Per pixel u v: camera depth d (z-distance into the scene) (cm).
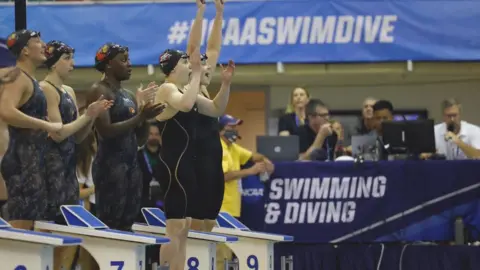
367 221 2608
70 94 1983
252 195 2614
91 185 2417
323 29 3241
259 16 3253
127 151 2006
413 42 3209
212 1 3241
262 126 3816
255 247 2289
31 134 1777
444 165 2602
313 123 2925
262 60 3241
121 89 2062
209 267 2058
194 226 2061
